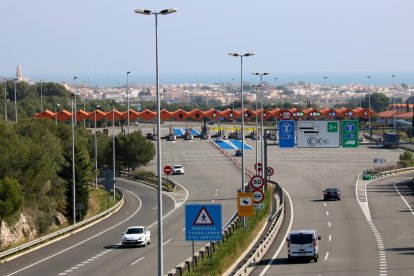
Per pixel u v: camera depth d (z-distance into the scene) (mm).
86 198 136250
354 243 99250
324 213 133000
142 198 166500
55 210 138750
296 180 192250
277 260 85188
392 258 85875
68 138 173750
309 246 82500
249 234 94188
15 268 85375
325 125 127000
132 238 100562
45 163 129375
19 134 144625
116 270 81812
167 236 111812
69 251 98312
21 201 110062
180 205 152500
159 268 57750
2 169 120438
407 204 145625
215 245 84938
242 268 72500
